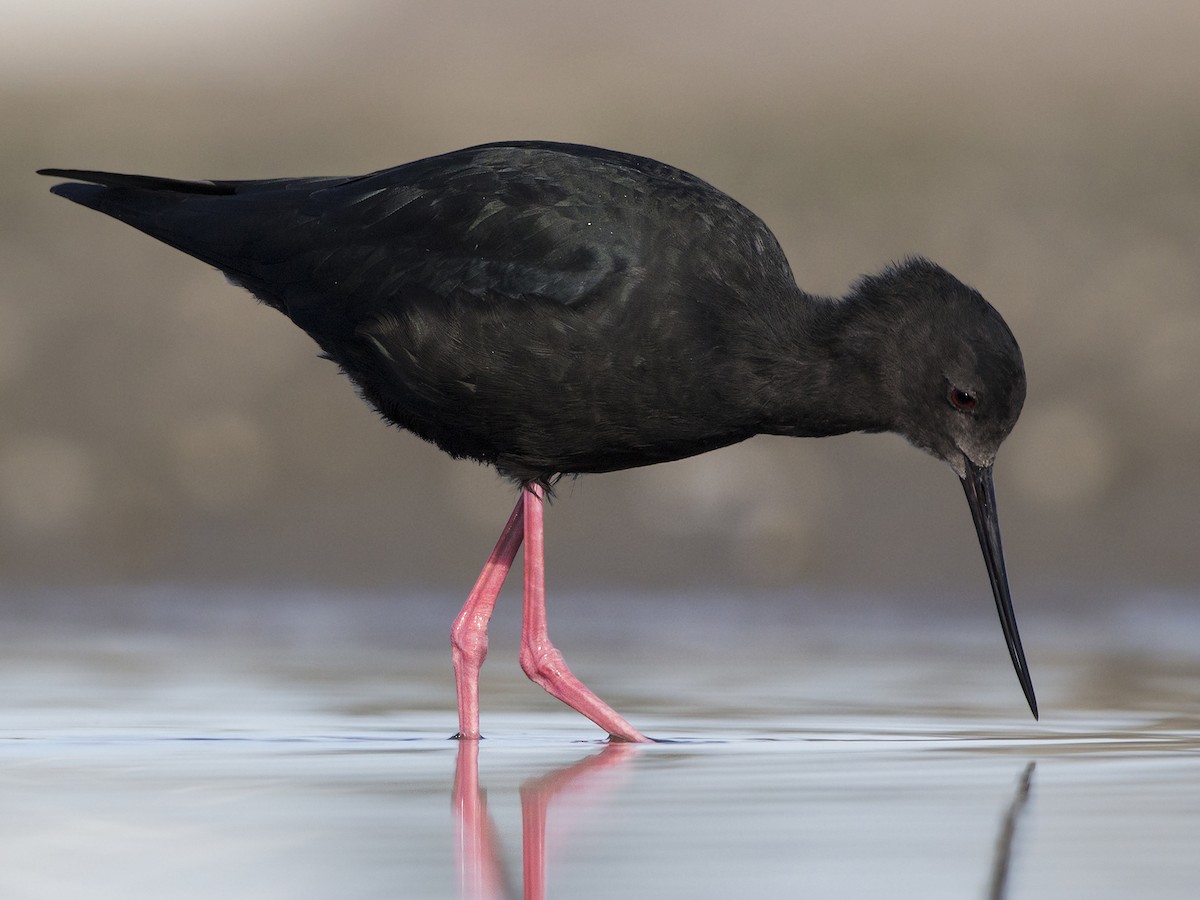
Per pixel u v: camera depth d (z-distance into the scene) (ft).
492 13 94.94
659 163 32.65
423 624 44.96
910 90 79.15
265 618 45.65
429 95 85.10
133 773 26.58
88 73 89.30
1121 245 64.23
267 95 85.76
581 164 32.09
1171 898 18.70
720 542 50.78
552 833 22.18
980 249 64.59
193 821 22.93
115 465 55.52
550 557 50.55
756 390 30.99
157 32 96.12
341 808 23.84
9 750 28.68
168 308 63.52
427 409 32.68
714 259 31.04
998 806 23.57
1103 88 77.97
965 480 31.30
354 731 30.96
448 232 31.91
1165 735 29.84
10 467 55.06
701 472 52.95
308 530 52.75
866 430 32.04
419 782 25.91
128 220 35.50
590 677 37.22
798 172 71.72
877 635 43.11
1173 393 55.62
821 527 51.03
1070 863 20.31
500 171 32.24
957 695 34.37
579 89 84.12
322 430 57.11
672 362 30.73
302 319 33.88
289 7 99.09
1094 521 50.83
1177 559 49.01
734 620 45.37
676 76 84.23
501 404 31.63
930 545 50.19
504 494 53.67
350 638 42.83
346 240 33.06
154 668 38.06
